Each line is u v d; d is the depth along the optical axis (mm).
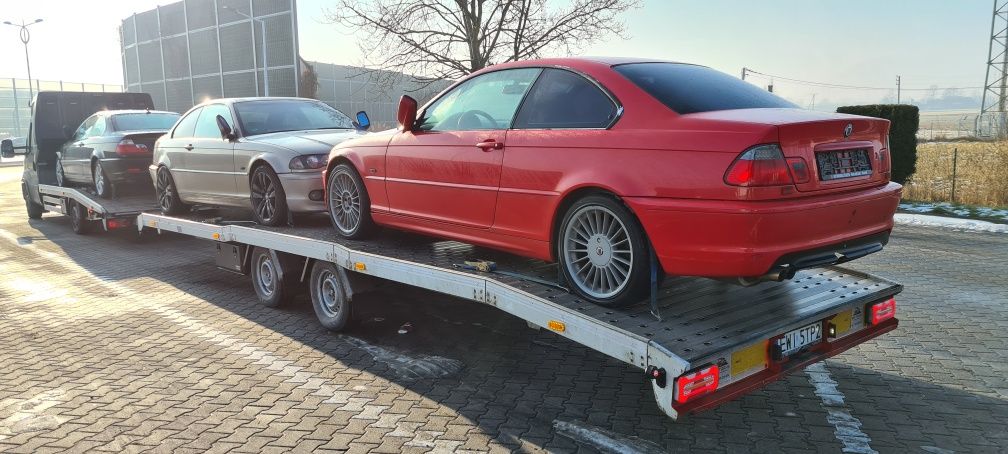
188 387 4504
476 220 4418
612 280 3711
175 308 6621
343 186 5723
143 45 56469
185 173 7824
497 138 4215
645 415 3953
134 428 3879
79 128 11766
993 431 3660
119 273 8445
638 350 3217
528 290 3984
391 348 5266
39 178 12836
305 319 6133
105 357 5168
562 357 5004
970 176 14383
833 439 3598
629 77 3762
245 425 3887
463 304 6355
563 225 3857
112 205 10164
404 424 3869
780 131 3096
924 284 6973
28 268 8906
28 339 5695
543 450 3521
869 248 3662
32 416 4078
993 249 8859
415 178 4852
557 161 3816
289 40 42969
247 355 5148
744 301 3895
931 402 4059
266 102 7684
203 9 48125
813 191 3250
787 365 3500
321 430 3803
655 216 3348
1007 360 4742
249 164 6676
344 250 5273
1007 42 42781
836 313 3758
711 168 3180
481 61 16484
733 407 4039
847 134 3422
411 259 4820
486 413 4012
